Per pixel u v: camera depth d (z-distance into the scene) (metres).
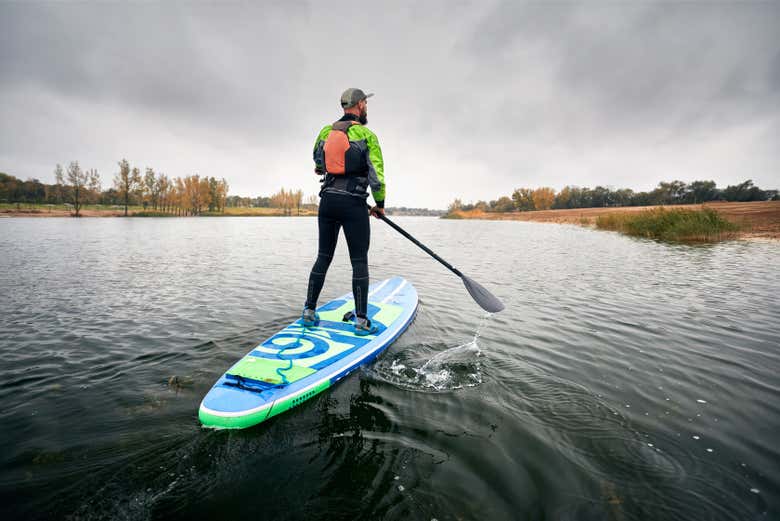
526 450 1.83
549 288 5.79
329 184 3.10
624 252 10.85
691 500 1.51
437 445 1.87
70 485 1.58
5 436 1.92
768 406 2.28
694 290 5.58
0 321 3.92
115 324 3.82
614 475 1.66
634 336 3.53
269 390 2.25
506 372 2.73
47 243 12.78
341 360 2.74
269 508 1.47
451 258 9.66
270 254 10.22
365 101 3.21
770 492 1.55
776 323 3.93
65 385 2.49
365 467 1.70
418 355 3.04
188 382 2.55
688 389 2.48
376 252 11.12
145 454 1.79
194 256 9.67
